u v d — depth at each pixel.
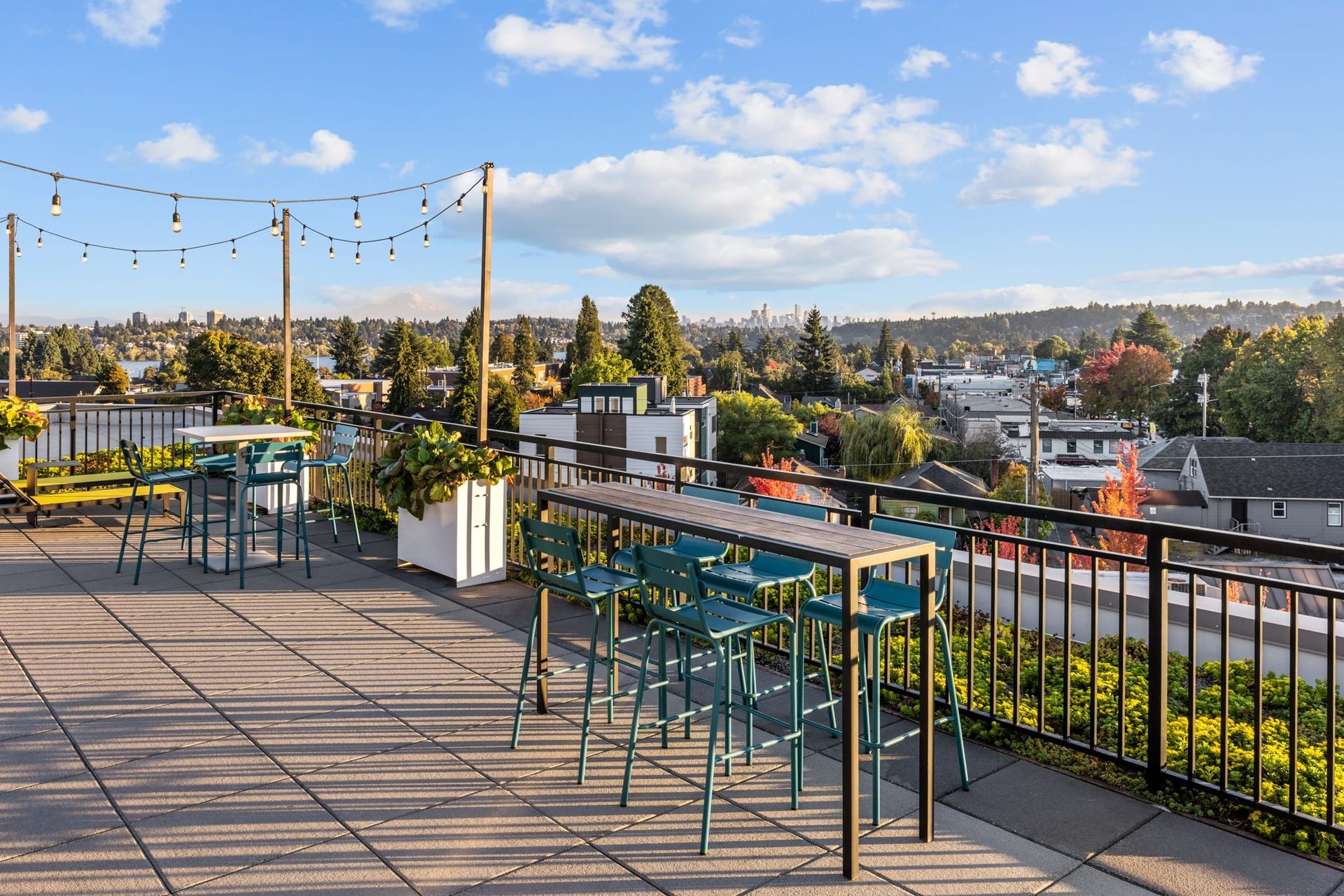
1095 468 58.44
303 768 3.54
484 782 3.43
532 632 3.77
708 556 4.00
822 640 3.77
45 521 8.84
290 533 7.34
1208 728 4.08
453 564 6.49
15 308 12.27
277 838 2.97
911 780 3.46
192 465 7.55
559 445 6.40
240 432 7.35
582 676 4.68
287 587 6.48
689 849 2.92
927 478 52.34
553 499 4.26
